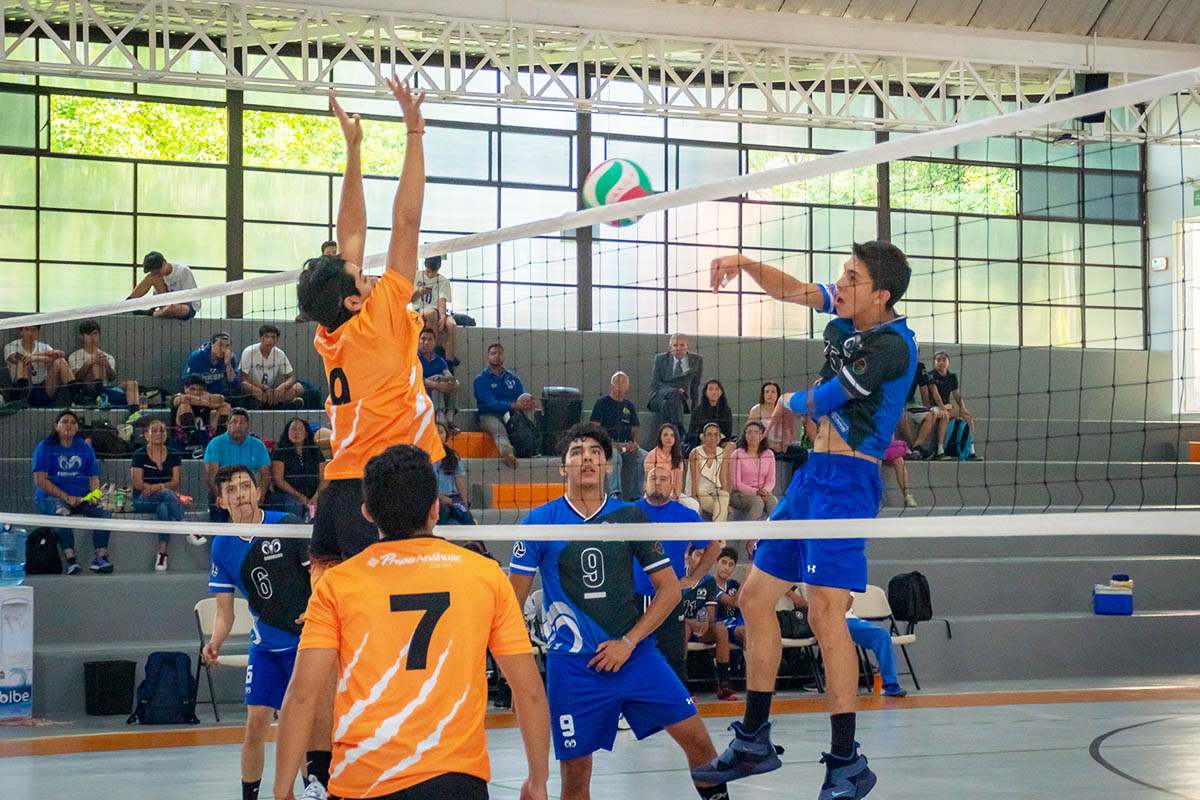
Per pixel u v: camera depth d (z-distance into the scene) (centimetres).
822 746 747
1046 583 1251
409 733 273
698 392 1220
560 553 455
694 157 1619
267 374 1212
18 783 643
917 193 1694
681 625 646
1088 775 650
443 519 1009
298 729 283
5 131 1374
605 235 1562
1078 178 1761
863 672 1041
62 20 1342
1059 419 1673
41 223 1386
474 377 1373
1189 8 1549
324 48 1491
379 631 281
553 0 1360
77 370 1202
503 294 1521
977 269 1714
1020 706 952
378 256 520
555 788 624
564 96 1405
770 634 426
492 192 1544
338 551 386
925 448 1378
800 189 1647
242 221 1460
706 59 1427
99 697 911
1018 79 1532
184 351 1300
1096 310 1762
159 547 1065
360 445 379
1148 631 1204
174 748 777
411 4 1314
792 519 417
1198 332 1741
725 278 432
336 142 1501
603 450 469
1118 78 1600
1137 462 1496
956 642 1143
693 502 873
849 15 1475
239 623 938
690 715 450
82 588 999
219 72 1466
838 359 411
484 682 288
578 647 450
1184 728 832
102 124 1412
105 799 592
